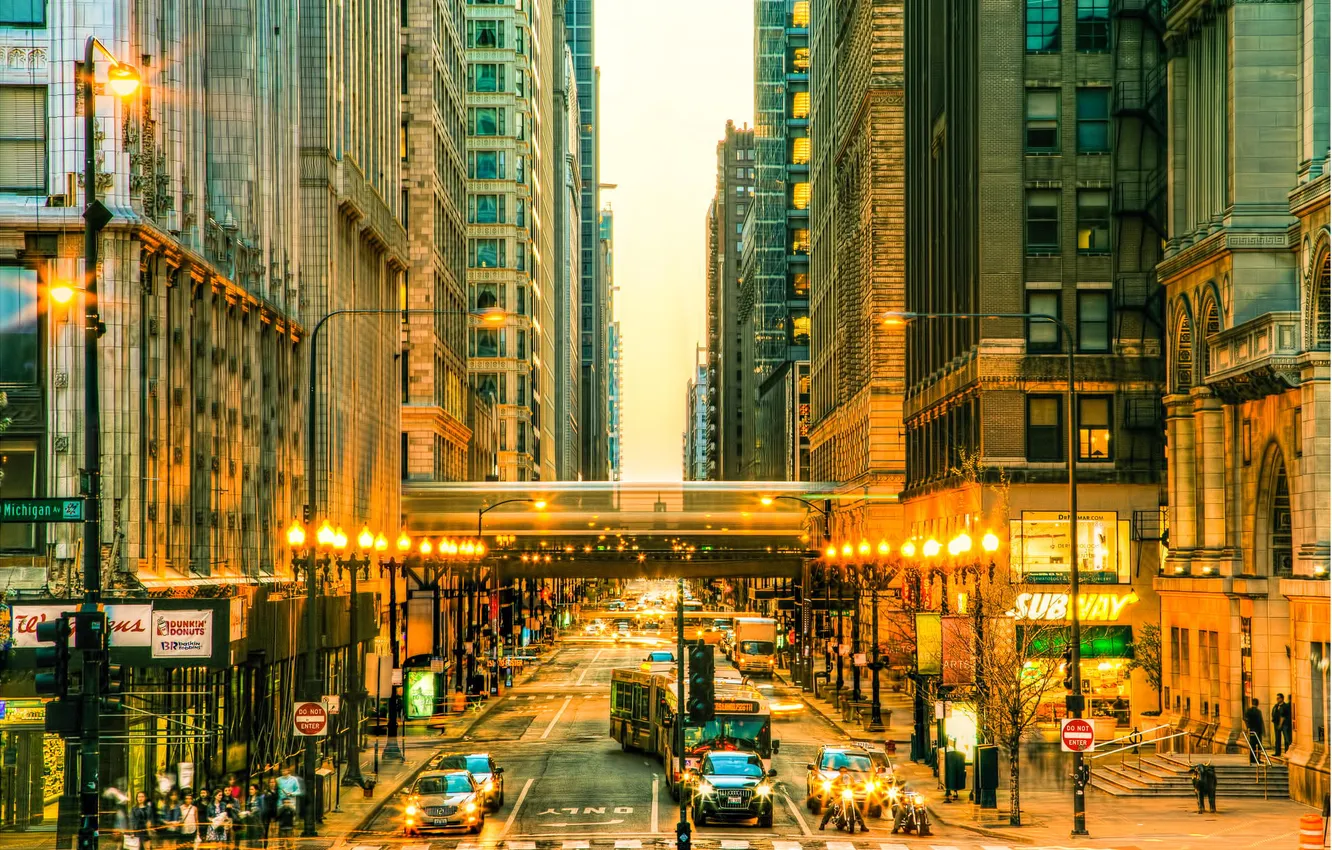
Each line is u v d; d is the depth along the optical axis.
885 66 107.31
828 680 92.38
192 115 47.91
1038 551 68.94
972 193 73.50
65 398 41.00
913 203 96.50
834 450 129.50
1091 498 69.12
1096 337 70.62
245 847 36.56
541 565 116.31
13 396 41.03
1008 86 71.25
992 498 68.81
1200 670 52.41
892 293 105.62
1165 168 70.44
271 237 58.19
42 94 41.69
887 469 103.69
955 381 76.25
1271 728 47.72
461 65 127.19
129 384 41.22
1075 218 70.88
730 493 105.25
